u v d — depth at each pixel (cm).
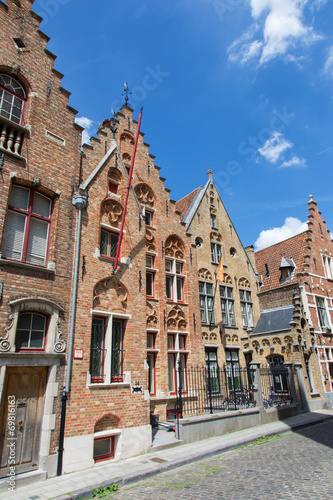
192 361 1564
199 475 802
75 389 892
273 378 1620
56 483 749
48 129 1031
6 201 873
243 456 952
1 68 959
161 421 1307
